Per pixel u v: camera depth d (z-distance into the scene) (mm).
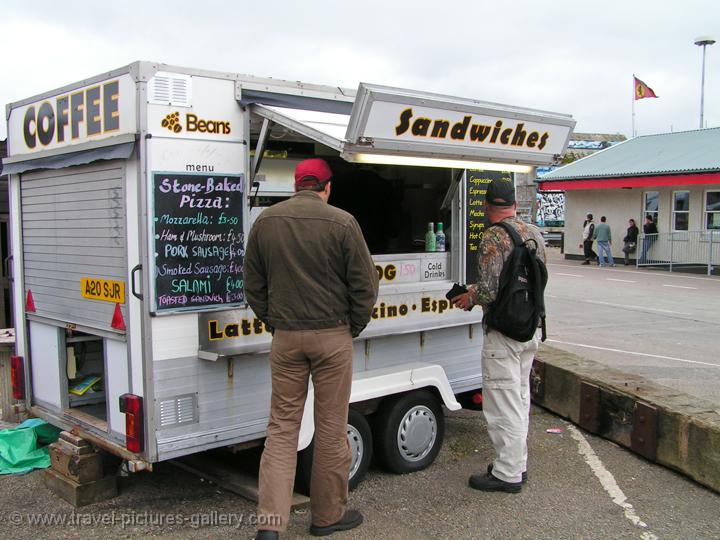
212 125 4074
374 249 6012
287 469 3725
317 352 3711
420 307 5098
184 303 3998
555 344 9930
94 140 4188
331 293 3707
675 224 21984
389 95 3871
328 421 3818
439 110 4199
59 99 4508
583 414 5891
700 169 19750
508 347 4477
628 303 14352
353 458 4551
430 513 4277
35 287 4957
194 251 4027
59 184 4574
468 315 5406
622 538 3990
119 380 4156
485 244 4426
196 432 4086
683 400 5242
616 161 24078
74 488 4320
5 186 8031
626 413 5426
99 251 4227
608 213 24234
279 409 3809
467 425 6086
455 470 5000
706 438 4668
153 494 4543
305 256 3668
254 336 4285
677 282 18250
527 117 4848
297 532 3984
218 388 4164
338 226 3689
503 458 4574
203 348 4078
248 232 4258
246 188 4246
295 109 4402
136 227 3893
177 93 3922
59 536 3943
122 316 4055
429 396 4996
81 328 4457
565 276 19734
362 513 4254
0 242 8102
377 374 4707
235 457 5109
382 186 6047
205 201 4062
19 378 5211
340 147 3846
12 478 4758
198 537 3939
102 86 4098
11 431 5066
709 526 4148
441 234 5406
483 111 4508
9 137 5121
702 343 10078
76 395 4844
